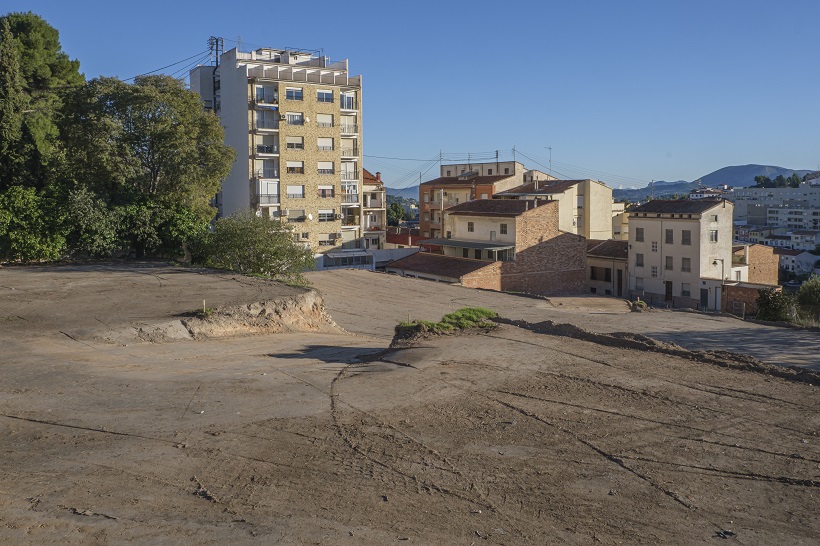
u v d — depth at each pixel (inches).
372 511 364.8
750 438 474.9
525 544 329.4
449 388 609.9
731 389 597.9
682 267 2326.5
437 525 348.8
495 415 531.8
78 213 1647.4
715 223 2297.0
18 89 1734.7
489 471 421.1
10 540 327.3
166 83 1823.3
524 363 703.1
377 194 3213.6
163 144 1784.0
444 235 3260.3
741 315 1875.0
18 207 1604.3
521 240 2365.9
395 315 1483.8
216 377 668.7
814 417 518.6
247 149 2637.8
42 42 2001.7
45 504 369.4
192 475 413.7
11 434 487.2
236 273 1558.8
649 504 374.9
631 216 2492.6
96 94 1784.0
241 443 470.9
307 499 379.9
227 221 1696.6
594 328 1146.7
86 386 624.4
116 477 409.4
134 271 1560.0
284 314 1134.4
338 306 1561.3
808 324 1222.3
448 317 957.8
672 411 536.4
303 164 2726.4
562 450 455.8
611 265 2586.1
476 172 3880.4
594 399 571.5
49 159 1758.1
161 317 1010.7
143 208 1739.7
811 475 411.5
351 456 446.6
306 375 676.7
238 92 2672.2
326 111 2778.1
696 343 930.1
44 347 816.9
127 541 327.9
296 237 2561.5
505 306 1660.9
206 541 328.2
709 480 406.3
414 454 449.7
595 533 341.4
